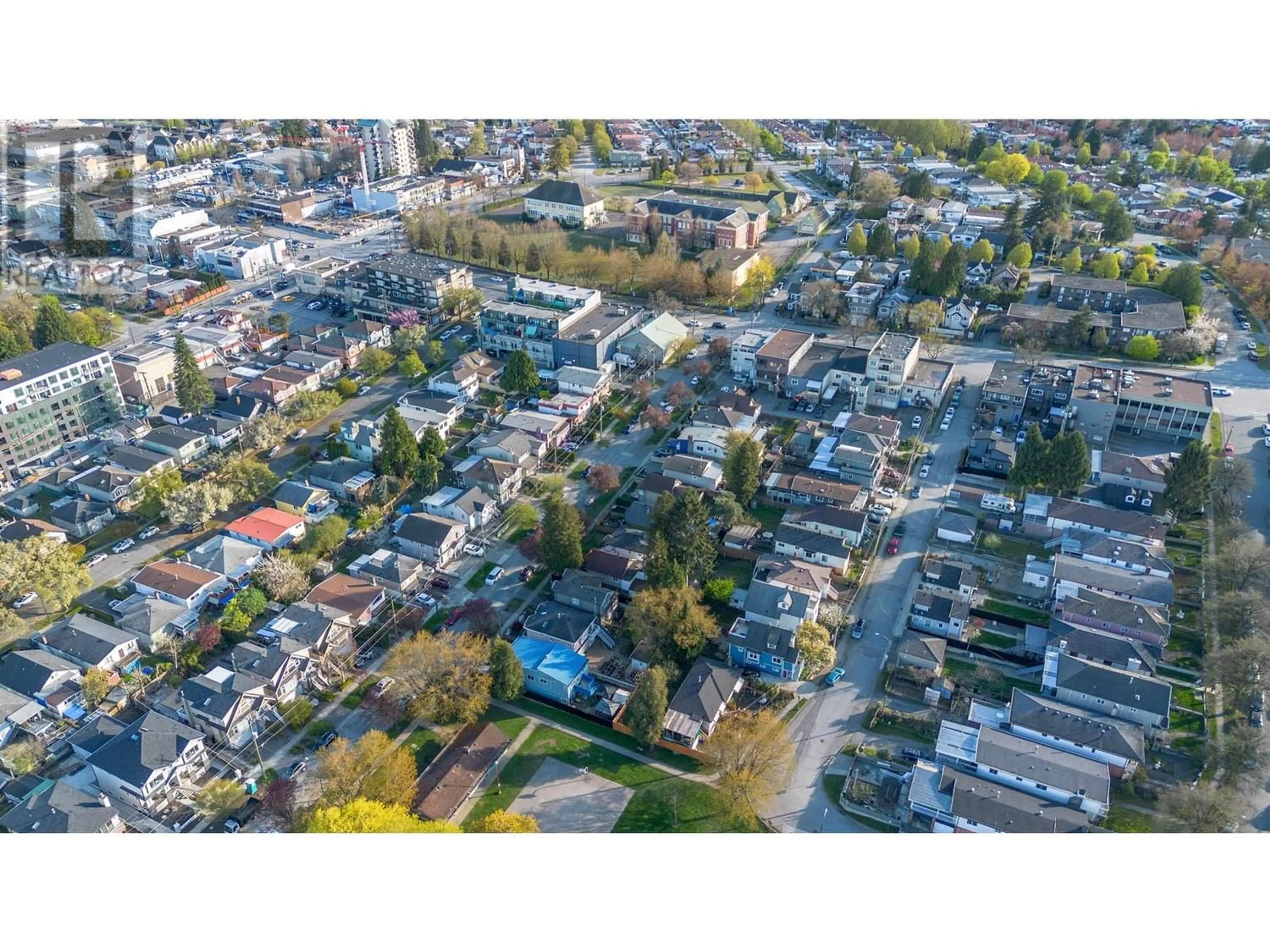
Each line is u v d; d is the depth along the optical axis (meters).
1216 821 91.12
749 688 114.00
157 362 186.88
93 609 127.69
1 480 156.25
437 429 167.62
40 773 103.44
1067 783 96.56
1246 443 165.12
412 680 108.12
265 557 135.00
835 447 161.38
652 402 181.75
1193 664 116.75
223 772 103.38
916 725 107.94
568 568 131.00
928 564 129.50
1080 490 148.75
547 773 103.06
